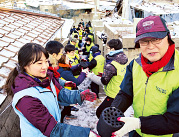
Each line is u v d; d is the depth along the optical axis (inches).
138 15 453.4
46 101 51.2
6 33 159.5
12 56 117.7
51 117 48.3
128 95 60.5
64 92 67.5
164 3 470.0
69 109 133.4
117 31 195.9
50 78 56.8
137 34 44.6
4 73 93.4
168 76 45.9
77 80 114.0
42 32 200.7
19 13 257.8
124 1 472.7
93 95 66.1
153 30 41.5
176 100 44.6
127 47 149.3
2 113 79.3
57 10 738.8
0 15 220.8
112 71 107.1
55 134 45.6
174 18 347.3
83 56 350.3
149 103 51.3
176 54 46.1
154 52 43.6
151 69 47.1
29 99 45.1
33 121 45.1
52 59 102.1
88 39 302.8
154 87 48.9
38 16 273.6
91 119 147.6
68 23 436.1
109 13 642.8
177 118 43.7
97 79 128.8
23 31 183.6
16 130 98.0
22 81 47.4
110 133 44.5
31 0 706.2
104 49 233.0
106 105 117.1
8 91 51.4
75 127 47.5
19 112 46.5
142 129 45.3
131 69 58.1
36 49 47.3
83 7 804.6
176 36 151.3
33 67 48.3
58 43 102.6
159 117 45.1
